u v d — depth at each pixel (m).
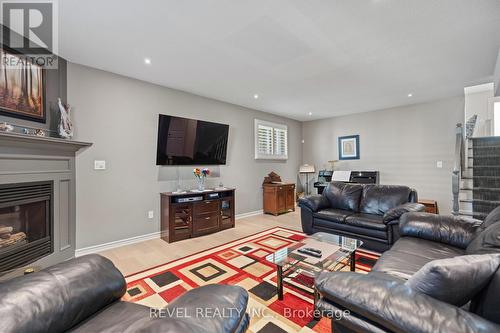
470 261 0.92
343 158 5.99
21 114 2.28
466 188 3.92
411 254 1.79
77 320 1.01
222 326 0.81
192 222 3.57
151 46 2.52
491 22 2.14
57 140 2.45
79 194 2.89
